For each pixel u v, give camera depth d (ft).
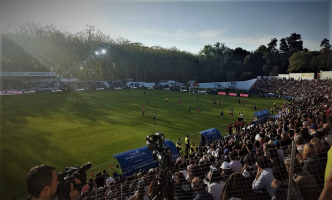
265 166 16.43
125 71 327.26
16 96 184.96
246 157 21.98
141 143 77.15
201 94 241.96
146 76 348.59
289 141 28.17
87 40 306.14
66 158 63.67
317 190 11.41
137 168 47.70
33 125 97.30
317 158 12.96
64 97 186.09
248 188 13.88
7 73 218.79
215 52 378.12
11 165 58.34
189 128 98.58
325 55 225.56
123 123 104.42
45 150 69.10
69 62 289.12
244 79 339.77
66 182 9.70
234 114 131.13
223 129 99.40
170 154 12.19
